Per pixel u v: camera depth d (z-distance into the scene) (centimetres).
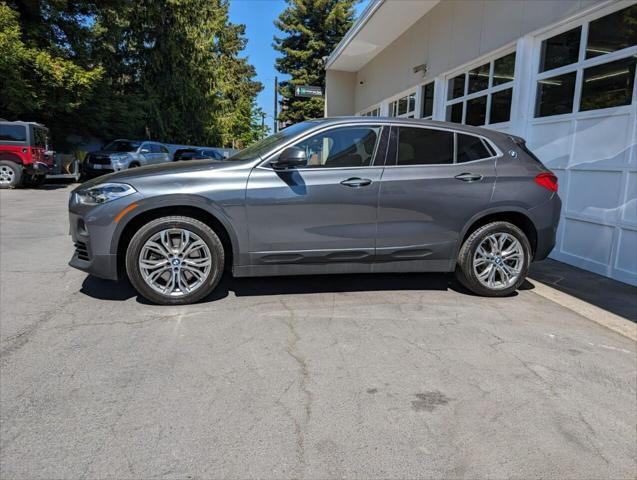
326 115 1702
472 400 267
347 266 418
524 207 440
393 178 412
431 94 1012
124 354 306
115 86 2234
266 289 448
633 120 496
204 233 386
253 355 311
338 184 400
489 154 444
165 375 281
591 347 346
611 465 218
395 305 417
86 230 375
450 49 896
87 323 354
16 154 1305
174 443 220
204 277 393
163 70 2353
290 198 391
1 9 1282
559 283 509
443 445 226
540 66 647
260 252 397
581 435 239
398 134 423
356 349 325
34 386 264
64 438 221
